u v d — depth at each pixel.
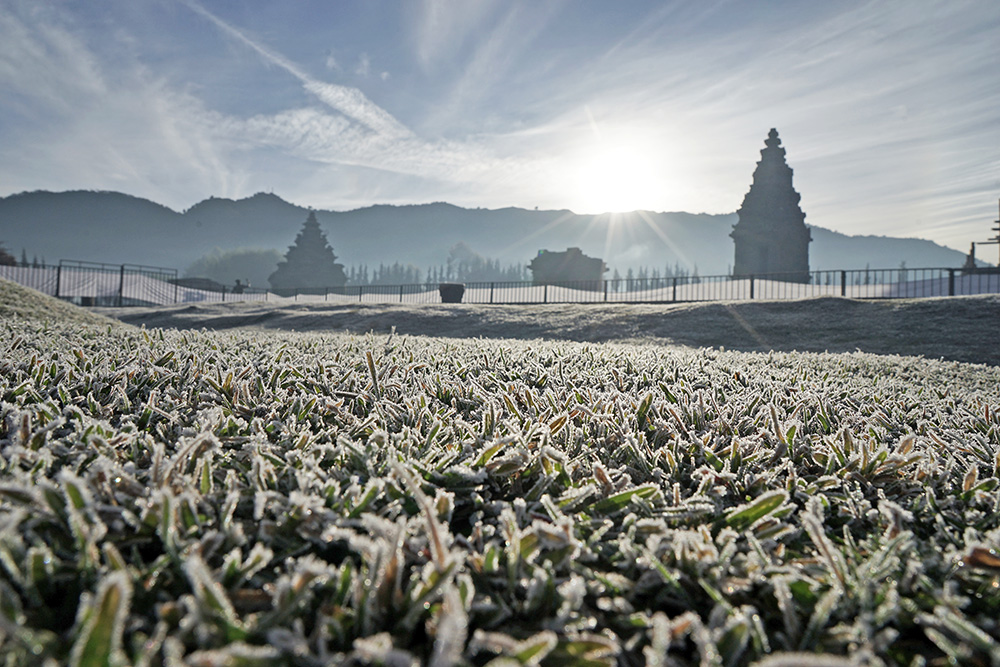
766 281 31.20
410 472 1.54
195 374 2.79
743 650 1.00
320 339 5.55
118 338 4.46
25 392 2.14
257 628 0.89
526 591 1.13
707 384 3.48
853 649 0.98
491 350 4.60
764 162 43.44
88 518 1.13
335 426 2.16
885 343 11.26
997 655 0.92
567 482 1.65
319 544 1.20
